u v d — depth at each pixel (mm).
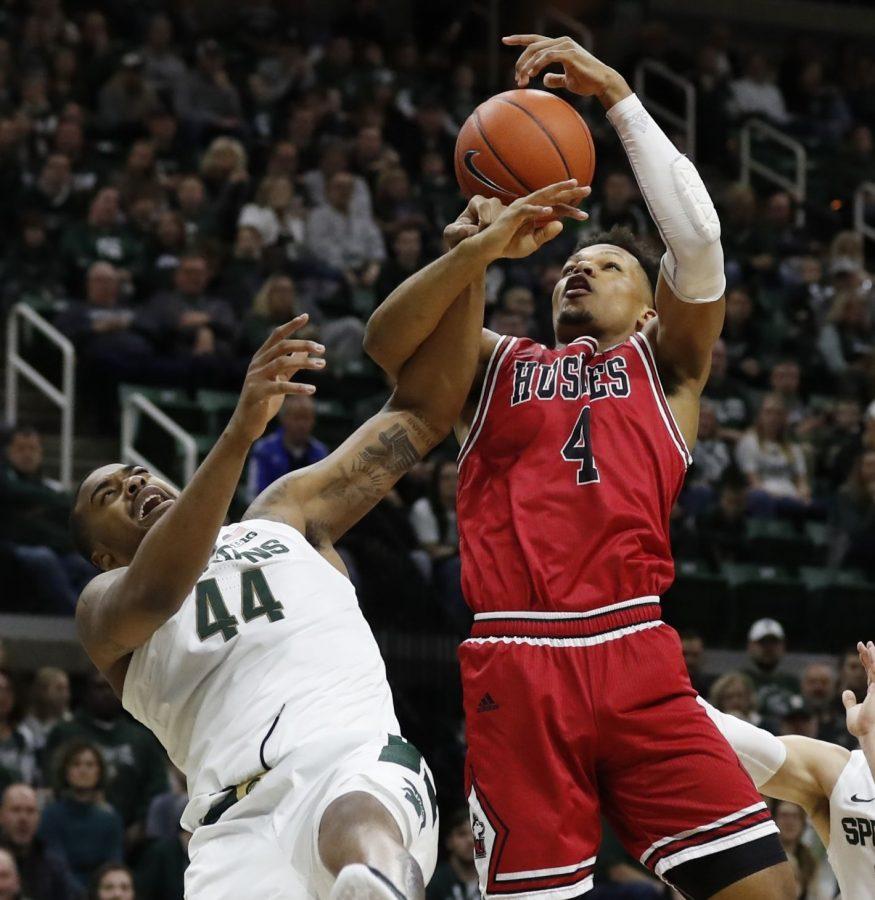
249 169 20859
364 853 4645
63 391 17078
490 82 25703
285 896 5098
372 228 19734
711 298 5348
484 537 5289
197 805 5371
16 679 12969
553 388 5422
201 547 5215
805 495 17594
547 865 4961
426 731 13266
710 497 16688
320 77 23094
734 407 18484
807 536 16969
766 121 25219
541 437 5344
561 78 5453
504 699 5082
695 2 27531
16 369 16844
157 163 20078
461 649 5246
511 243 5320
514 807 5008
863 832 5738
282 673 5414
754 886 4934
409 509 14938
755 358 19844
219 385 16938
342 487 5938
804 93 26172
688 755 5035
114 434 16844
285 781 5184
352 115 22109
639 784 5062
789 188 24406
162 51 21656
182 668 5480
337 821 4836
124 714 12500
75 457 16547
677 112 24547
